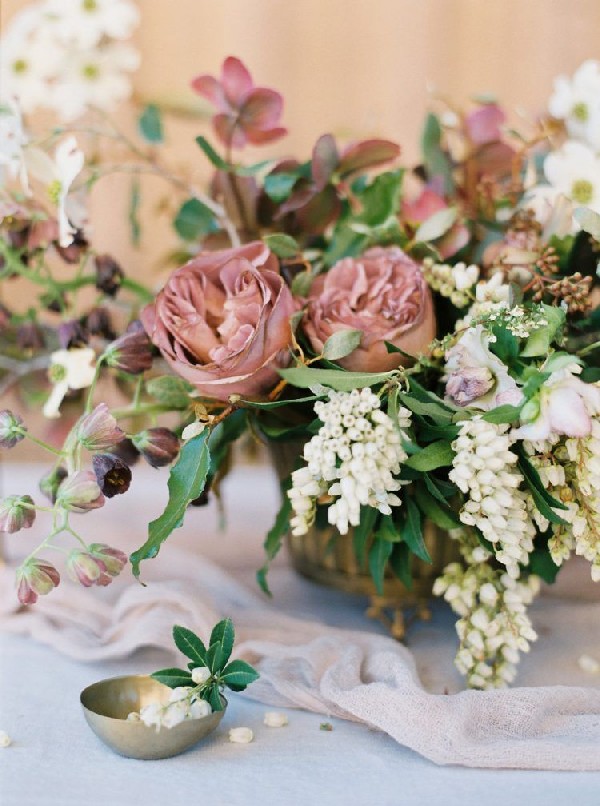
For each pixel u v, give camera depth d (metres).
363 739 0.48
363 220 0.61
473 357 0.47
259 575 0.58
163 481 0.98
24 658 0.59
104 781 0.43
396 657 0.52
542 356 0.47
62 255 0.63
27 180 0.57
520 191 0.63
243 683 0.46
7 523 0.46
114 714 0.49
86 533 0.81
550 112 0.65
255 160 1.09
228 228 0.62
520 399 0.44
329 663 0.53
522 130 1.03
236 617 0.62
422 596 0.61
